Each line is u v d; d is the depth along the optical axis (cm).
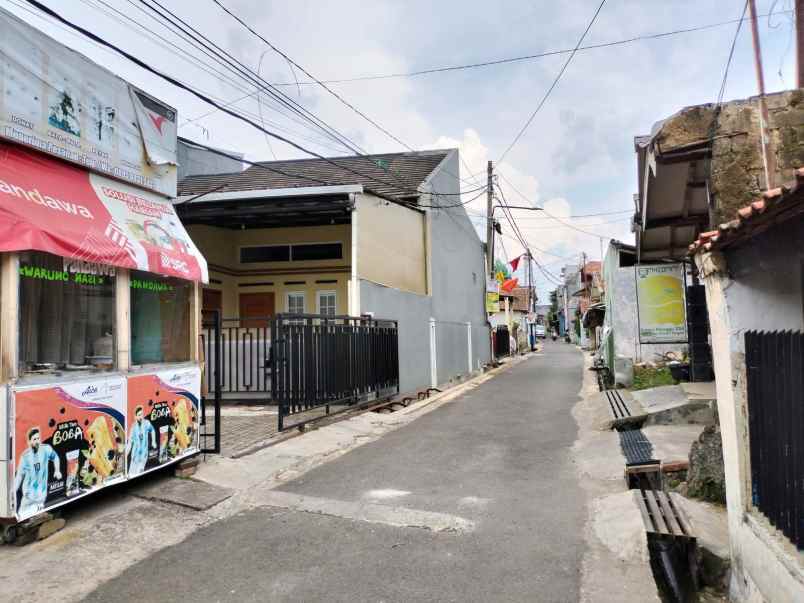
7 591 393
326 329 1052
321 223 1659
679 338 1493
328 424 1018
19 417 454
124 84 618
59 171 539
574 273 6594
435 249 1853
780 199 299
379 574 425
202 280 688
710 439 604
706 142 580
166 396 632
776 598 339
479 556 457
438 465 766
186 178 1977
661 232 1128
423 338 1680
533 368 2580
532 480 685
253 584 410
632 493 586
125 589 402
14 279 459
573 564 440
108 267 566
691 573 470
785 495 347
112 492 597
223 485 636
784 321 379
